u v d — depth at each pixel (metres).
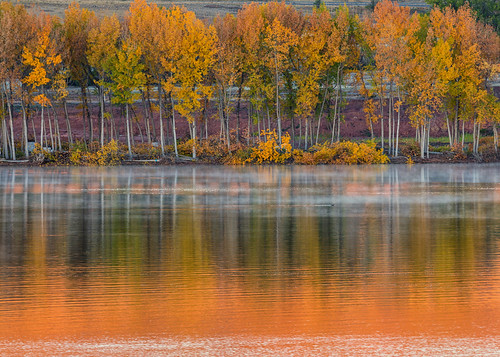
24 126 117.19
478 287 27.91
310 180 89.06
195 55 115.06
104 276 30.05
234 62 117.31
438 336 21.84
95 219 50.50
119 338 21.70
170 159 120.19
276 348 20.83
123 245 38.41
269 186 80.56
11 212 54.78
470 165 119.00
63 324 23.03
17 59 116.06
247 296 26.53
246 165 119.94
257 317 23.77
